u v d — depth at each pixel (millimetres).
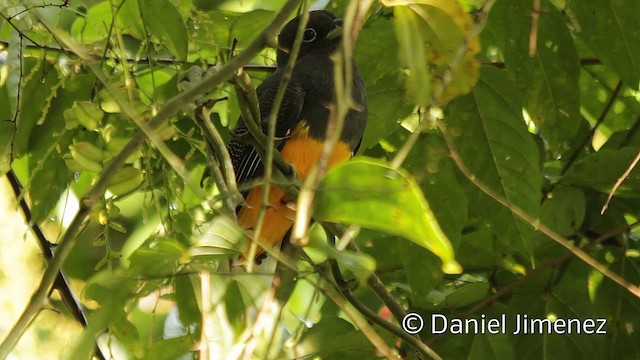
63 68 8047
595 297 9289
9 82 7391
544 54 8391
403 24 5504
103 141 7570
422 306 8797
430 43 5793
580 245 9297
